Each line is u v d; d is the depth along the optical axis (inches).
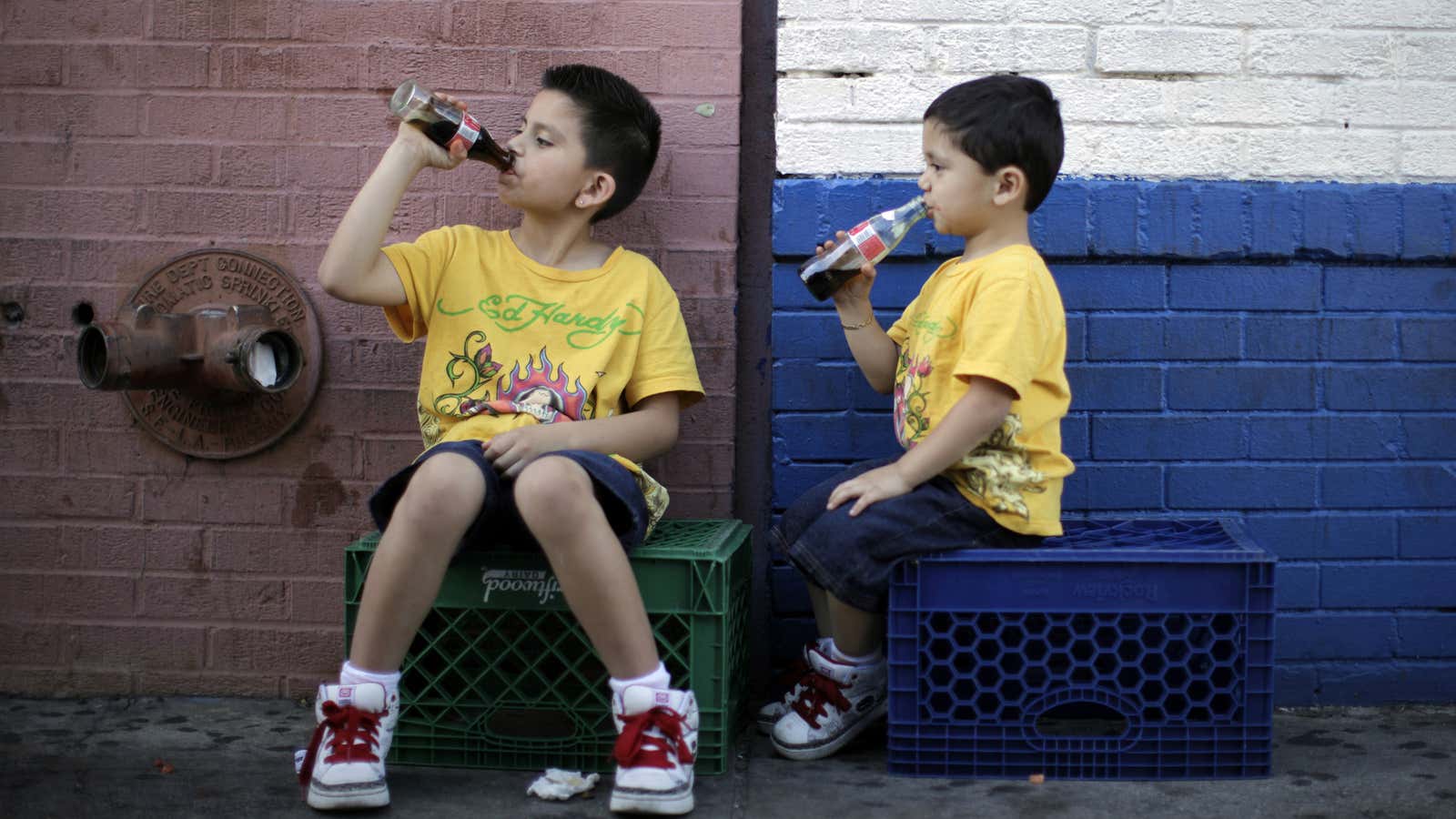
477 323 104.8
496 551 99.3
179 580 118.0
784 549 103.1
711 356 116.5
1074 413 116.1
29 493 117.9
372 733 92.0
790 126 114.3
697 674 98.9
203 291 116.5
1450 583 116.6
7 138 116.6
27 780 97.3
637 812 90.5
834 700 103.5
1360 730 110.5
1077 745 98.5
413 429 116.6
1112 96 114.2
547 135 104.5
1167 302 115.4
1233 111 114.5
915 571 97.9
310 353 115.4
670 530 108.8
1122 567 97.5
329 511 117.0
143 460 117.3
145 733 108.7
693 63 115.0
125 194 116.7
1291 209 114.1
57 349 117.3
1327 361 116.0
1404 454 116.5
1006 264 98.0
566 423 99.4
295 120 116.0
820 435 116.3
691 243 116.0
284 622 117.7
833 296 107.4
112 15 116.0
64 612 118.2
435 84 115.6
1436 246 114.6
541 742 99.7
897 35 113.8
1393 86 114.5
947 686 98.8
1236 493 116.5
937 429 96.1
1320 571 116.4
